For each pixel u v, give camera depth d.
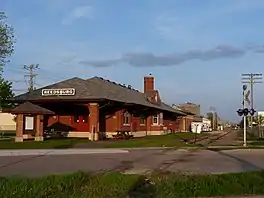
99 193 11.19
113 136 47.91
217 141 49.00
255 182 12.74
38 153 28.12
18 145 34.28
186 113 95.06
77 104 45.00
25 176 14.86
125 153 28.89
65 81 47.50
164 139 48.53
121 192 11.30
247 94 39.34
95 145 36.12
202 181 12.58
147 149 33.28
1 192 10.95
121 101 46.16
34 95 45.66
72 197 10.80
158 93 67.06
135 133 56.88
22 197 10.65
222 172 16.62
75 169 18.53
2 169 18.50
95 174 13.95
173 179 12.88
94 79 50.03
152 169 18.48
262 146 37.09
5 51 46.59
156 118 67.00
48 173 16.75
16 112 38.91
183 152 30.33
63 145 35.34
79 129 49.06
